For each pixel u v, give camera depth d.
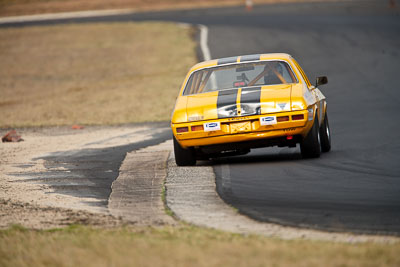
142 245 16.98
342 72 90.69
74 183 32.91
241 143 33.50
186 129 33.44
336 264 14.71
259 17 163.38
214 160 37.94
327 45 115.56
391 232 19.81
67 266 15.33
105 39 144.25
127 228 21.19
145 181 32.12
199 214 23.73
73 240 18.31
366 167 31.80
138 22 166.62
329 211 23.12
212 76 36.12
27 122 71.75
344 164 32.84
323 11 169.25
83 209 26.22
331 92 76.31
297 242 17.70
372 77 84.75
